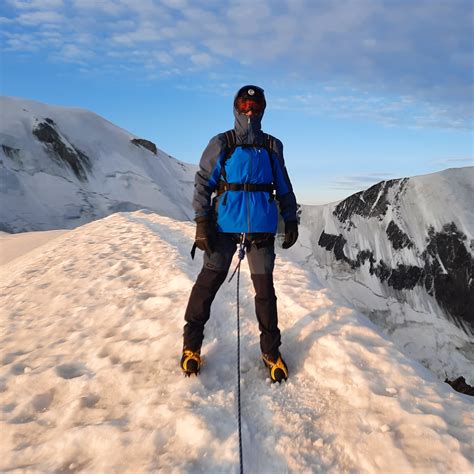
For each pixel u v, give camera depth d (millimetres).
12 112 128625
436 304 104688
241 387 2916
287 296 4441
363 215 139625
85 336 4059
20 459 2346
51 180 115125
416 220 124312
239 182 2883
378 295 114812
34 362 3629
